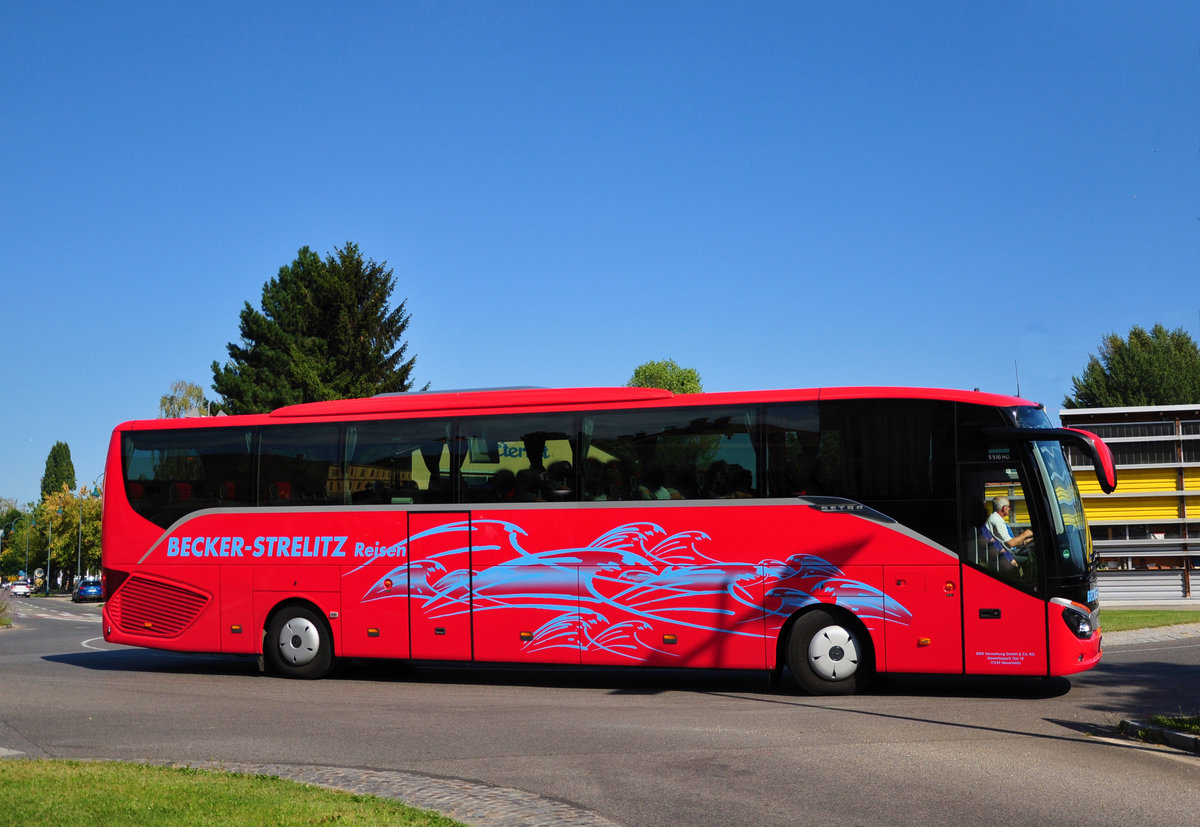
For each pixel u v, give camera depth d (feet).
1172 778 28.35
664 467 47.39
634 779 28.58
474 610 49.37
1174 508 103.35
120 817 22.94
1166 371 186.80
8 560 538.88
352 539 51.78
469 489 50.06
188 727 37.93
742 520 45.98
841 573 44.52
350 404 53.31
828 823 23.98
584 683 51.75
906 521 44.09
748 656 45.42
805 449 45.75
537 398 49.73
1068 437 42.68
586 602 47.70
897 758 31.19
